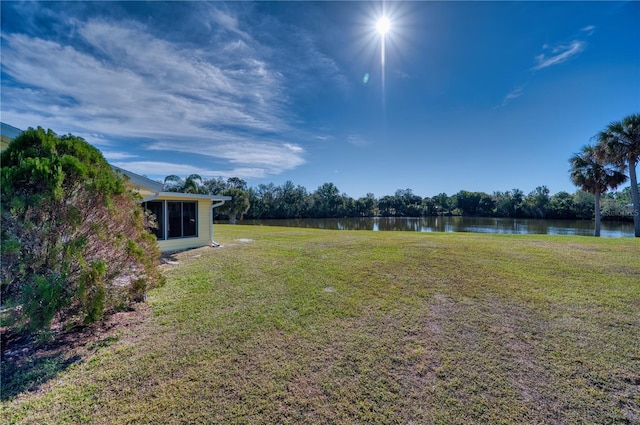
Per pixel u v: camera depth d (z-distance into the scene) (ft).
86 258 10.01
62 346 8.98
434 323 10.84
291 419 5.98
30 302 8.14
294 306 12.58
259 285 15.71
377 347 9.05
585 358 8.37
